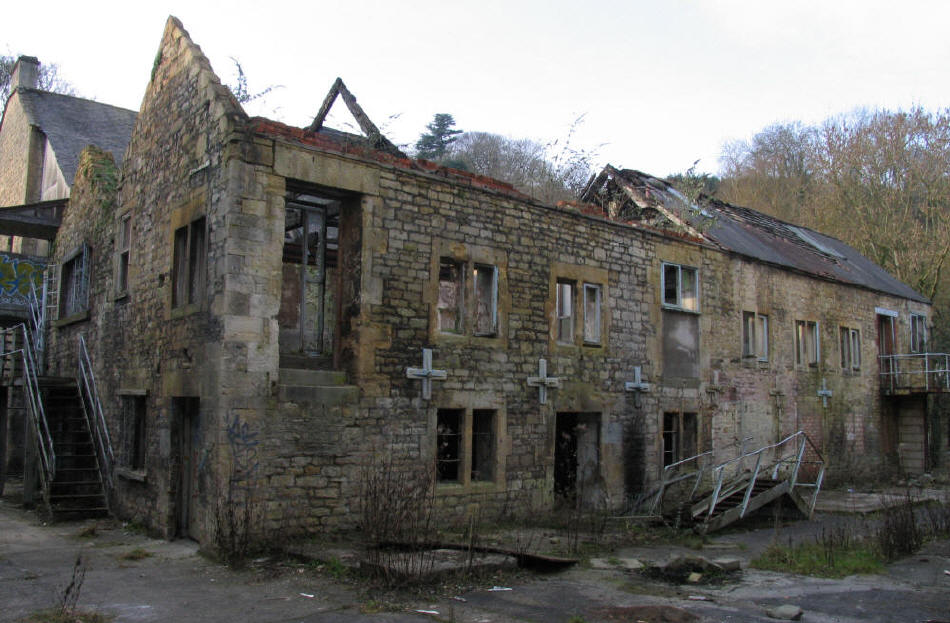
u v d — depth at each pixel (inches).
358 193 423.5
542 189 757.9
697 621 268.4
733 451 650.2
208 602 286.0
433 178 454.3
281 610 274.4
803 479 733.3
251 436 374.0
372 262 422.9
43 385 562.9
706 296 642.2
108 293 553.0
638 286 580.1
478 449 478.0
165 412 435.2
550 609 280.1
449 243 459.5
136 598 292.2
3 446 592.1
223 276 378.9
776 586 330.0
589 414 544.4
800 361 762.2
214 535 367.2
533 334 500.4
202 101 423.5
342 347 426.9
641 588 319.3
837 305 829.2
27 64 1059.3
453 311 474.0
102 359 552.4
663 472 570.6
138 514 460.4
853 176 1290.6
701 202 798.5
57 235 709.3
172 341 434.3
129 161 537.0
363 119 503.5
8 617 263.4
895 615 283.7
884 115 1301.7
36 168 938.7
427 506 422.3
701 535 459.2
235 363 373.4
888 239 1220.5
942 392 864.9
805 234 999.0
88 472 525.0
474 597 295.0
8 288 729.6
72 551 389.1
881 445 888.9
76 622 257.6
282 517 378.3
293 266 546.0
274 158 394.9
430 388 439.2
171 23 479.5
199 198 416.2
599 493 534.3
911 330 975.0
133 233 514.0
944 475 884.6
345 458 402.9
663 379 591.2
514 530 445.1
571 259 530.9
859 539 444.8
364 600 287.3
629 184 749.9
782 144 1615.4
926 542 448.5
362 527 379.9
